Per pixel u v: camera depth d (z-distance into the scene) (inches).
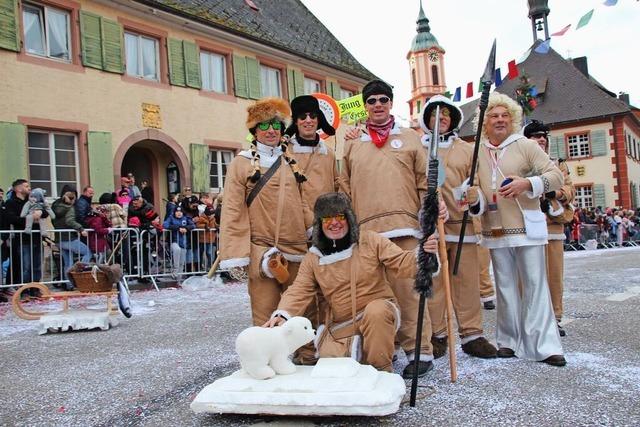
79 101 534.6
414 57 2330.2
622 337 187.3
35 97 500.7
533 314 160.6
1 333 241.8
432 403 125.3
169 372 164.6
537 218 161.6
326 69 852.0
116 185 560.7
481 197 162.9
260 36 735.1
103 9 561.9
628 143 1470.2
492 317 241.4
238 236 152.5
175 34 634.2
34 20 514.3
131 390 147.9
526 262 161.9
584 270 441.4
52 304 326.0
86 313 246.7
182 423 120.7
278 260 149.6
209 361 175.9
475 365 157.8
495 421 113.2
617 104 1390.3
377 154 161.2
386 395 113.4
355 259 140.6
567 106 1441.9
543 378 142.0
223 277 442.9
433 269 127.3
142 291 384.5
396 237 156.9
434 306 169.6
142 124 589.3
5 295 335.6
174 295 363.6
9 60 484.4
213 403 118.6
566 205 204.1
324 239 142.1
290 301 139.7
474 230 173.8
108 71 560.7
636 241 1059.3
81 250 366.6
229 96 692.1
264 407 115.7
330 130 175.6
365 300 139.6
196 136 645.9
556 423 111.0
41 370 173.3
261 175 157.1
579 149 1427.2
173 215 424.8
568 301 272.4
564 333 193.3
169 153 632.4
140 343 210.5
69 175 531.2
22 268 343.0
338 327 142.6
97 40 553.6
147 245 402.3
